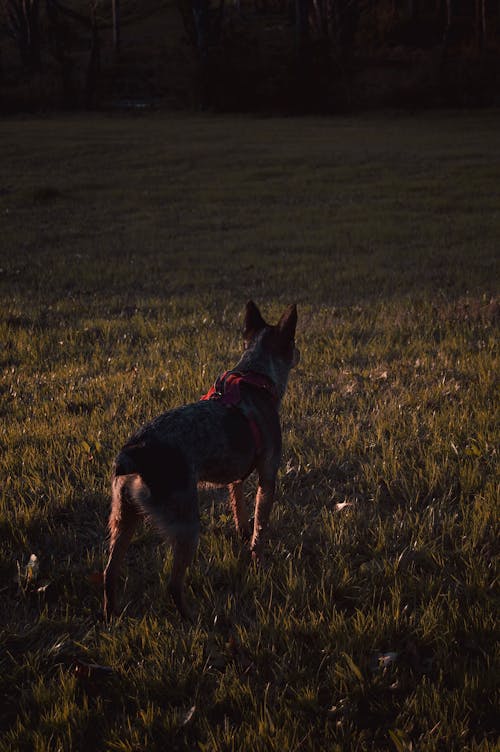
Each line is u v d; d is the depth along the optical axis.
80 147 35.34
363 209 21.61
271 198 24.03
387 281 13.38
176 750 3.15
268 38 71.75
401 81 59.00
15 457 5.99
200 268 15.23
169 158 32.06
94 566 4.53
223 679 3.48
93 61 61.78
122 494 3.85
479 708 3.25
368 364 8.57
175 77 68.44
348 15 68.31
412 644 3.65
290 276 14.13
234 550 4.73
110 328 10.53
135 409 6.98
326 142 36.97
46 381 8.22
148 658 3.64
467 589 4.07
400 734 3.06
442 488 5.36
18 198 23.72
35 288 13.71
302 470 5.80
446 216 20.16
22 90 63.34
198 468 3.91
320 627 3.79
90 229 19.88
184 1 63.69
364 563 4.41
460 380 7.75
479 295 11.86
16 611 4.18
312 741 3.09
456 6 76.12
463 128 42.78
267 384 4.48
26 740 3.15
